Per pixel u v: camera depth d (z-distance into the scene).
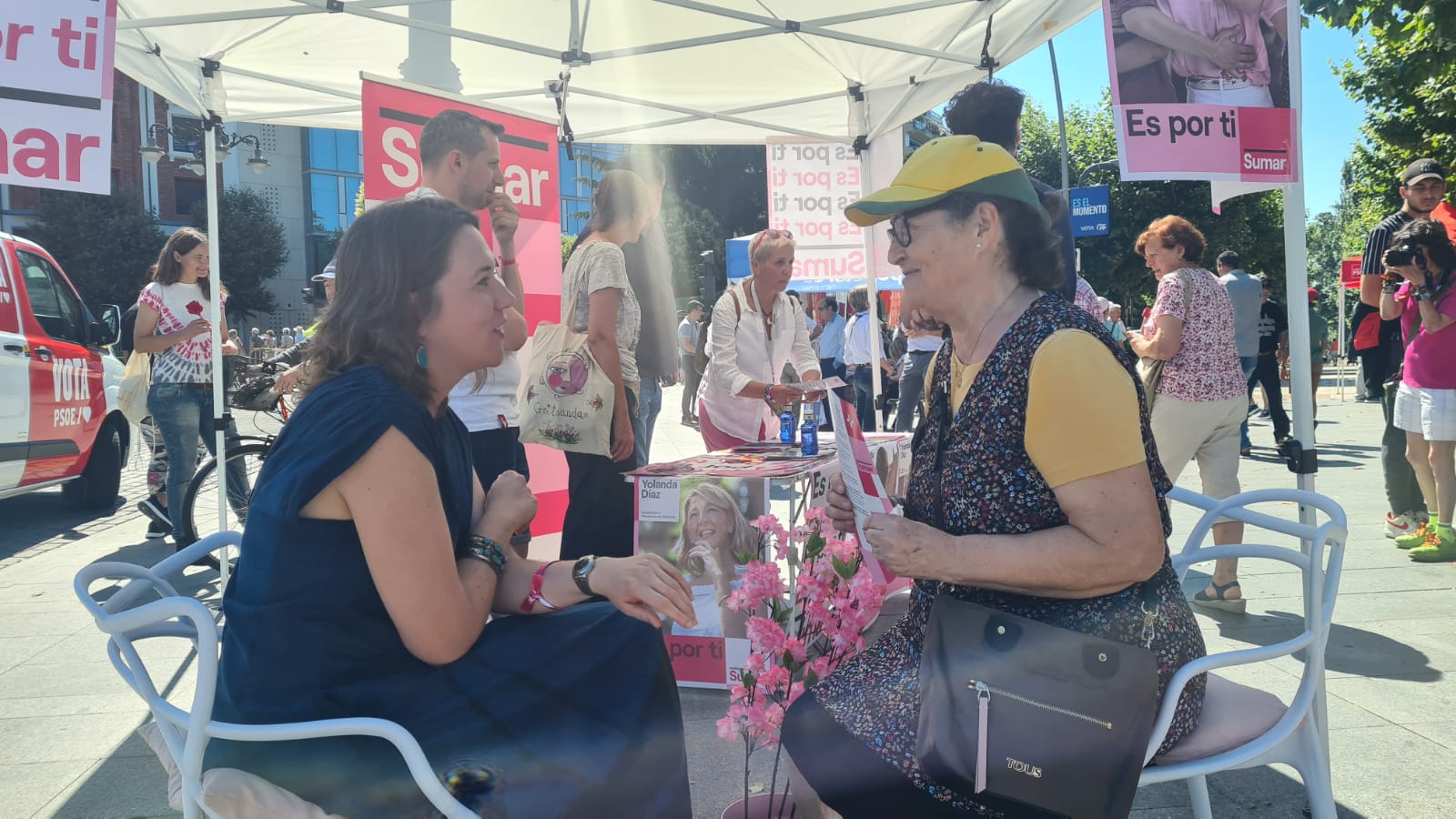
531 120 4.40
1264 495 2.12
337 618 1.48
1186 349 4.18
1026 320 1.56
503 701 1.57
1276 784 2.75
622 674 1.67
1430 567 4.90
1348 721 3.10
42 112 2.26
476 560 1.69
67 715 3.47
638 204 3.94
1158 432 4.27
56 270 7.27
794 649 2.20
